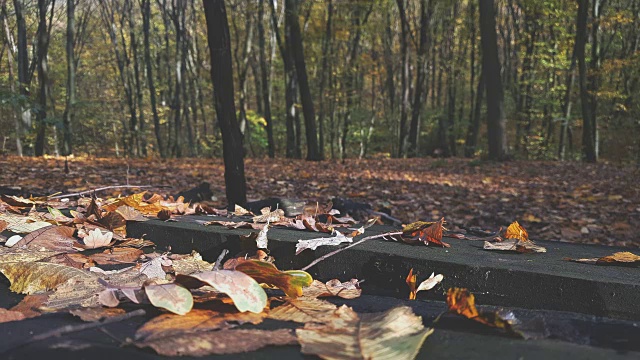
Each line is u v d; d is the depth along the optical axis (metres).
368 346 0.87
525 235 2.15
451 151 35.38
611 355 0.95
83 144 34.94
